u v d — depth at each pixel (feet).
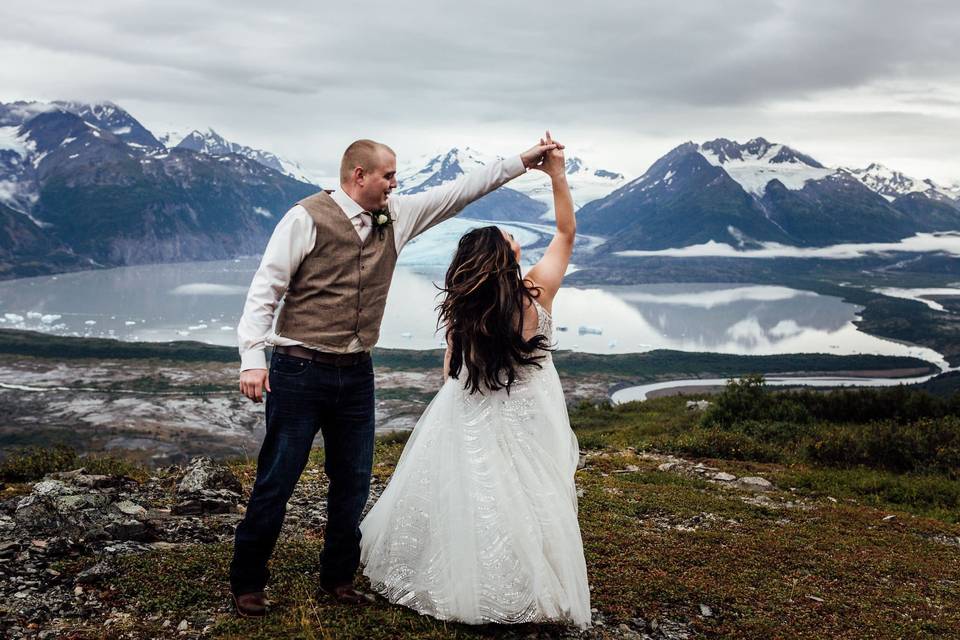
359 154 12.67
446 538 13.66
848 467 44.14
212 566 15.72
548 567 13.46
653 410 87.10
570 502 14.23
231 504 21.31
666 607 16.52
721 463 43.65
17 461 26.66
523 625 14.19
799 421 57.77
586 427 77.71
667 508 27.71
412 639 13.01
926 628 16.75
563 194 14.74
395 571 14.33
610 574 18.30
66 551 15.87
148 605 13.78
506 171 14.46
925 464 43.62
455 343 13.89
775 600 17.58
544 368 14.34
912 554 24.16
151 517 19.34
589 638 14.40
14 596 13.62
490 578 13.30
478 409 14.02
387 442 47.88
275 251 12.51
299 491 25.93
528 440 13.96
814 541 24.21
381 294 13.44
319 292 12.82
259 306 12.44
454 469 13.85
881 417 59.06
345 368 13.26
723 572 19.21
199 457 24.38
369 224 13.03
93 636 12.50
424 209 14.03
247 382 12.09
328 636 12.81
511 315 13.53
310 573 15.93
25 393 630.74
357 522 14.39
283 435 13.11
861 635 15.87
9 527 16.70
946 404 59.06
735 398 60.39
